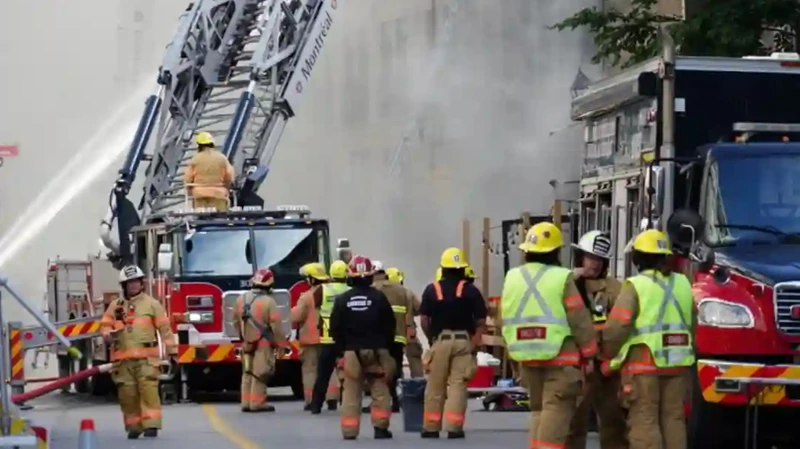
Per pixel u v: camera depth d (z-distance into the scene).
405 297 61.44
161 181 80.31
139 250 77.19
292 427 57.81
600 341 39.16
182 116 81.00
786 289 43.66
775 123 49.81
